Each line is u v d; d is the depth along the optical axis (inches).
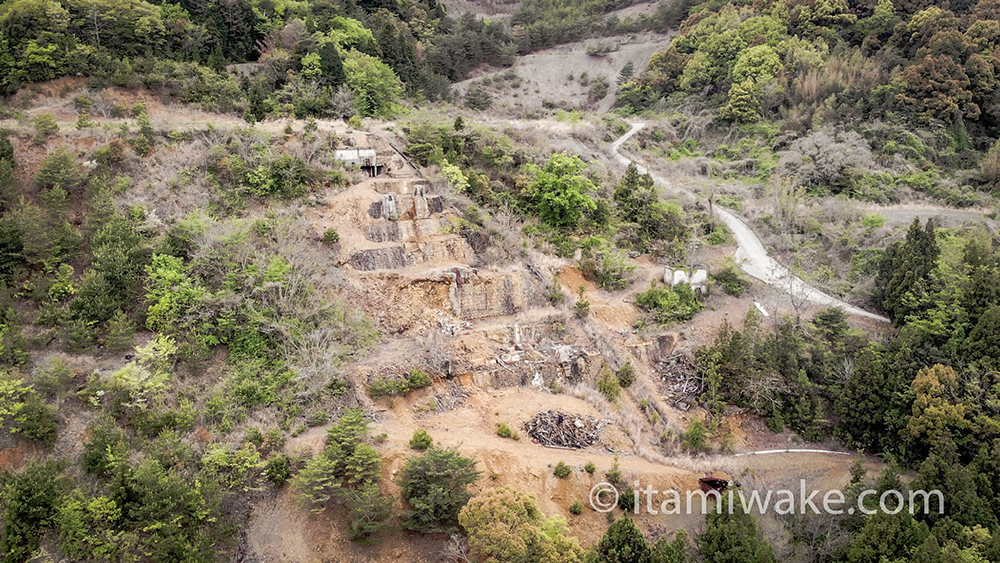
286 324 1432.1
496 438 1370.6
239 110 2190.0
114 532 1008.2
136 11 2331.4
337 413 1336.1
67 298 1390.3
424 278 1632.6
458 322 1628.9
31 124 1776.6
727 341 1679.4
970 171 2682.1
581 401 1530.5
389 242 1750.7
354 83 2508.6
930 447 1472.7
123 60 2190.0
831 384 1647.4
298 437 1261.1
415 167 2020.2
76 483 1075.9
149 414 1194.0
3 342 1228.5
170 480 1043.9
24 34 2068.2
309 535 1136.2
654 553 1067.9
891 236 2134.6
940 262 1828.2
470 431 1375.5
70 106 1977.1
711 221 2293.3
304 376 1358.3
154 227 1541.6
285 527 1141.7
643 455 1422.2
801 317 1868.8
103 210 1526.8
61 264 1434.5
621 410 1529.3
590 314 1742.1
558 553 1037.2
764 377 1619.1
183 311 1412.4
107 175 1648.6
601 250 1995.6
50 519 1008.2
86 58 2107.5
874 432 1573.6
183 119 2022.6
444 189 1920.5
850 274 2066.9
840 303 1950.1
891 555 1111.0
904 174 2664.9
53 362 1224.8
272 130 2014.0
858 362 1619.1
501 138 2298.2
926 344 1624.0
